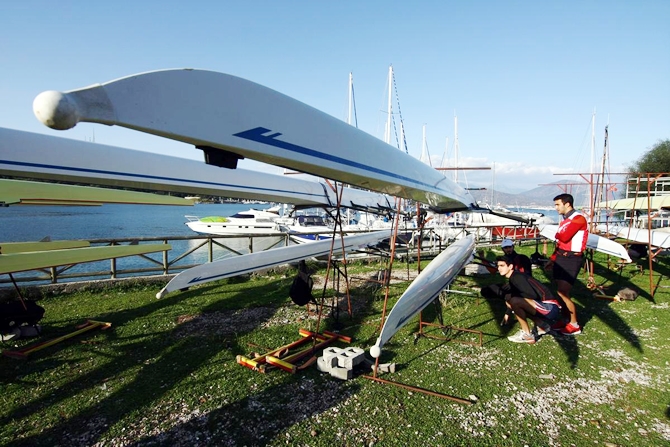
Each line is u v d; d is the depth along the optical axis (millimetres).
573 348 4371
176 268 7703
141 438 2717
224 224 17781
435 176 4223
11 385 3465
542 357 4117
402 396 3281
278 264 5473
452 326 5027
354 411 3053
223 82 1632
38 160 3508
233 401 3197
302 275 4789
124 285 6957
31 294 6180
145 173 4285
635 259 9438
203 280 4516
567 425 2902
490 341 4559
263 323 5188
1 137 3314
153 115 1343
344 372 3547
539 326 4609
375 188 3275
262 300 6273
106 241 6594
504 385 3504
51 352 4184
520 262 5145
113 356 4094
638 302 6305
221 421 2914
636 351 4293
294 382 3523
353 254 10094
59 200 4801
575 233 4762
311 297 4855
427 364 3926
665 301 6359
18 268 4148
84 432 2783
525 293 4422
